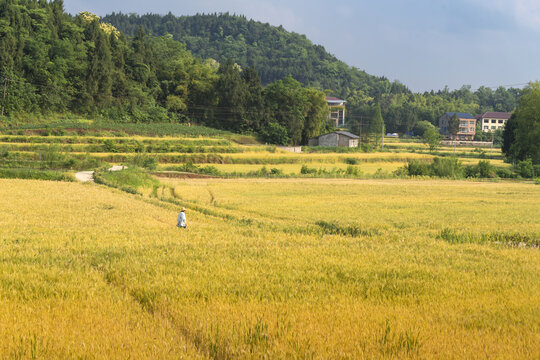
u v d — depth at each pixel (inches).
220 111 5600.4
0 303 322.0
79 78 4825.3
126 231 808.3
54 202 1279.5
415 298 369.1
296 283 411.5
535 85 4303.6
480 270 497.0
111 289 380.2
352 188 2158.0
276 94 5605.3
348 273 454.9
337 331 275.3
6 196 1381.6
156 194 1808.6
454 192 2060.8
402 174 3095.5
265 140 5265.8
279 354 242.7
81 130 3841.0
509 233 895.1
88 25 5595.5
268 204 1477.6
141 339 259.8
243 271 453.7
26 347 244.2
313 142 5644.7
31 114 4217.5
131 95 5157.5
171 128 4692.4
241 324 286.8
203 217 1110.4
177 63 6067.9
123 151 3417.8
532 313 330.6
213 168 2940.5
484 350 251.4
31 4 5004.9
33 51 4498.0
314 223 1089.4
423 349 252.4
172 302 336.5
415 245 696.4
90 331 271.6
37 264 474.3
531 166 3299.7
